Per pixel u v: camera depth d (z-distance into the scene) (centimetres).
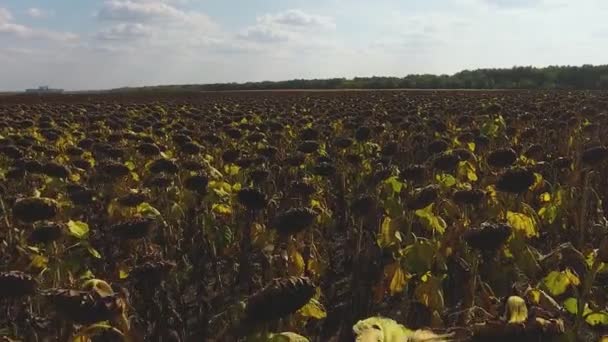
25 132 1614
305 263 615
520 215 579
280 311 299
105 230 678
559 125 1469
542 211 780
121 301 324
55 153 1173
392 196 709
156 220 647
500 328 241
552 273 412
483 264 556
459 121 1716
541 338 241
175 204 741
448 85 11550
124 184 862
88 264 581
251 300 302
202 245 764
